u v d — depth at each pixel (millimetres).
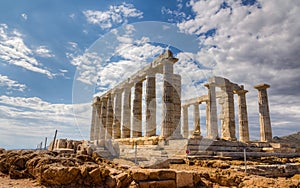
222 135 26875
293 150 21812
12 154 9852
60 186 6941
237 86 27203
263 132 26484
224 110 25984
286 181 8453
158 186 7203
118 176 7219
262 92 27453
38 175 7840
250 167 11523
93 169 7383
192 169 11000
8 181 7809
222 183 8805
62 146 19344
